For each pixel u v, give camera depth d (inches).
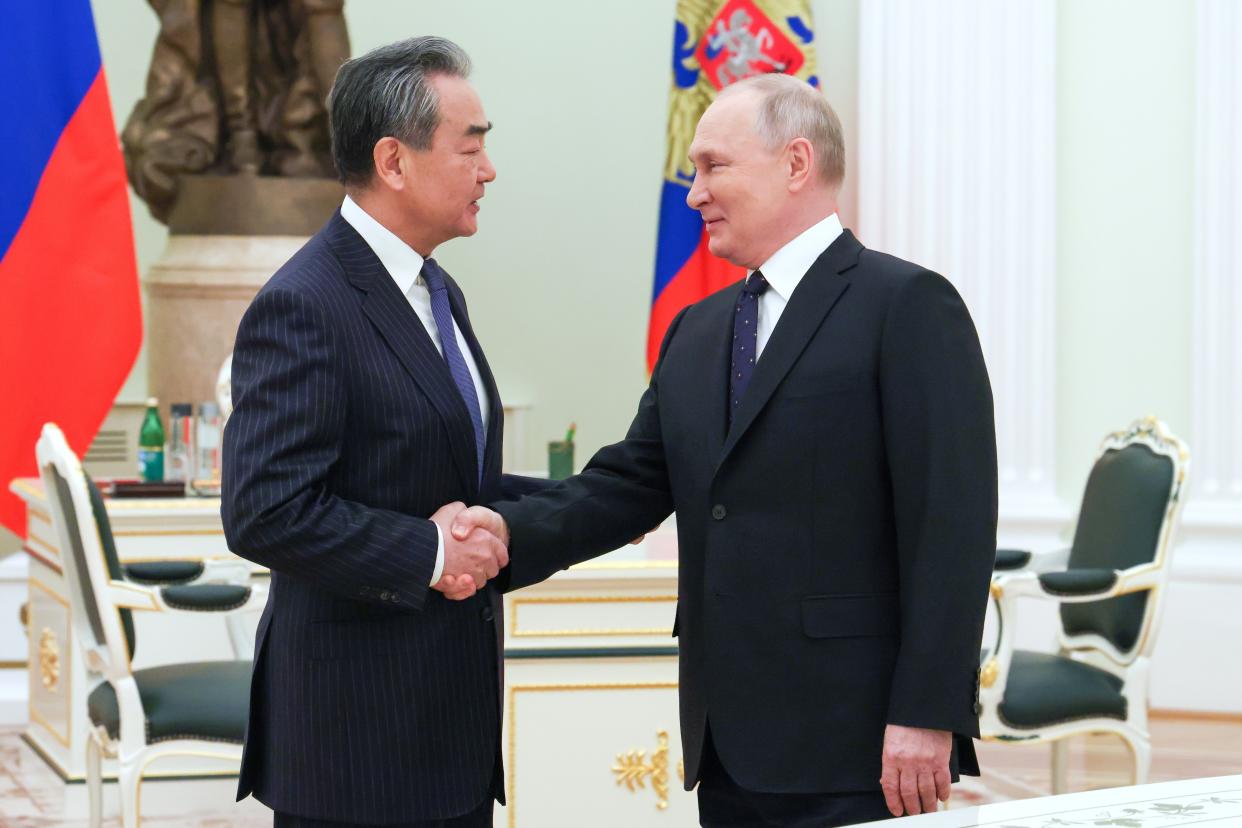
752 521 91.6
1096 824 70.0
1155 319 238.4
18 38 206.7
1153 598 156.9
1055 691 155.2
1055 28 238.1
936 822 70.9
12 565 253.0
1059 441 242.7
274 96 252.5
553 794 148.9
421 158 92.0
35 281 206.8
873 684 89.6
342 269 91.9
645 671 149.6
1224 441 232.8
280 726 92.0
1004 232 238.7
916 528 88.3
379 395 90.0
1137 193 238.5
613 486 103.0
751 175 93.7
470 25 290.7
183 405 211.9
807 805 90.4
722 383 95.2
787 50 241.6
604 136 291.6
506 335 293.3
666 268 249.4
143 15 285.4
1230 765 203.3
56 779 195.2
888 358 89.7
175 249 248.5
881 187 242.5
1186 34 235.5
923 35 240.2
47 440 147.9
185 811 185.8
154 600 144.9
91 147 209.3
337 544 85.8
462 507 92.6
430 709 91.5
